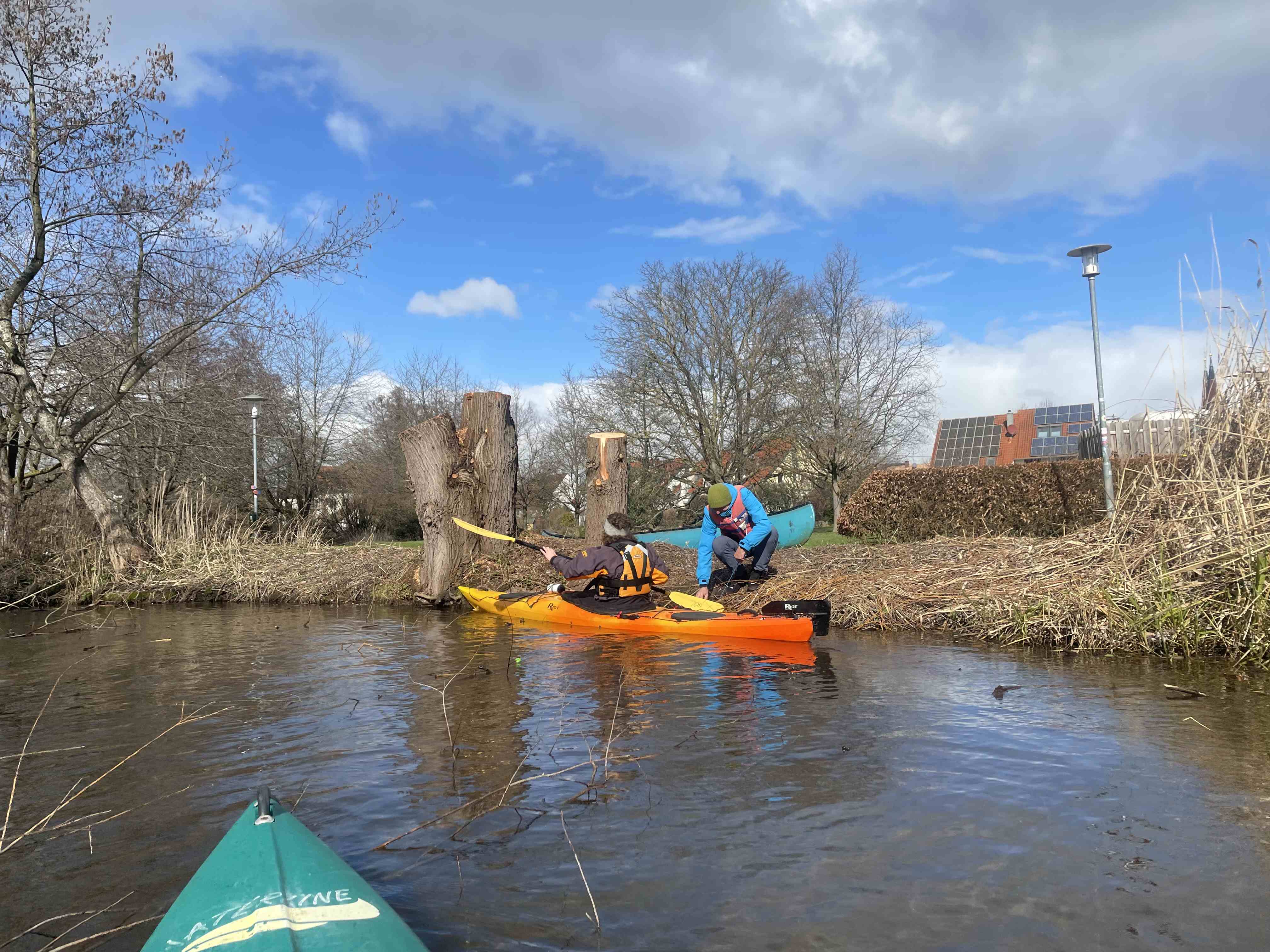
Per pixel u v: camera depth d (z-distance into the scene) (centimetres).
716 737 389
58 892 253
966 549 878
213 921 200
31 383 1216
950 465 3241
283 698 494
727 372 2658
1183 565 594
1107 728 389
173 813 313
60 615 969
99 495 1199
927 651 594
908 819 289
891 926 220
